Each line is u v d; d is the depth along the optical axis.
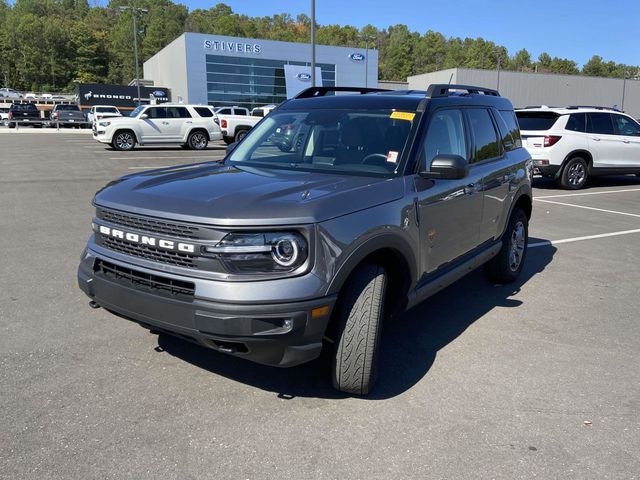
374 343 3.24
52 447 2.82
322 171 3.92
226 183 3.45
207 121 23.36
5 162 16.81
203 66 52.56
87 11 161.88
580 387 3.62
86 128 45.75
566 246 7.65
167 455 2.79
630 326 4.72
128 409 3.20
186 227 2.96
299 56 56.03
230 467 2.71
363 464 2.76
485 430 3.09
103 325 4.41
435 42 153.12
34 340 4.10
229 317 2.83
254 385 3.52
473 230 4.68
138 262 3.14
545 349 4.21
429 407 3.32
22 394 3.33
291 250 2.90
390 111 4.22
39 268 5.91
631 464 2.81
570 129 12.95
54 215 8.80
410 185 3.71
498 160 5.24
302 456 2.81
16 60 119.31
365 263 3.36
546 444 2.97
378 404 3.34
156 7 136.38
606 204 11.27
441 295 5.49
